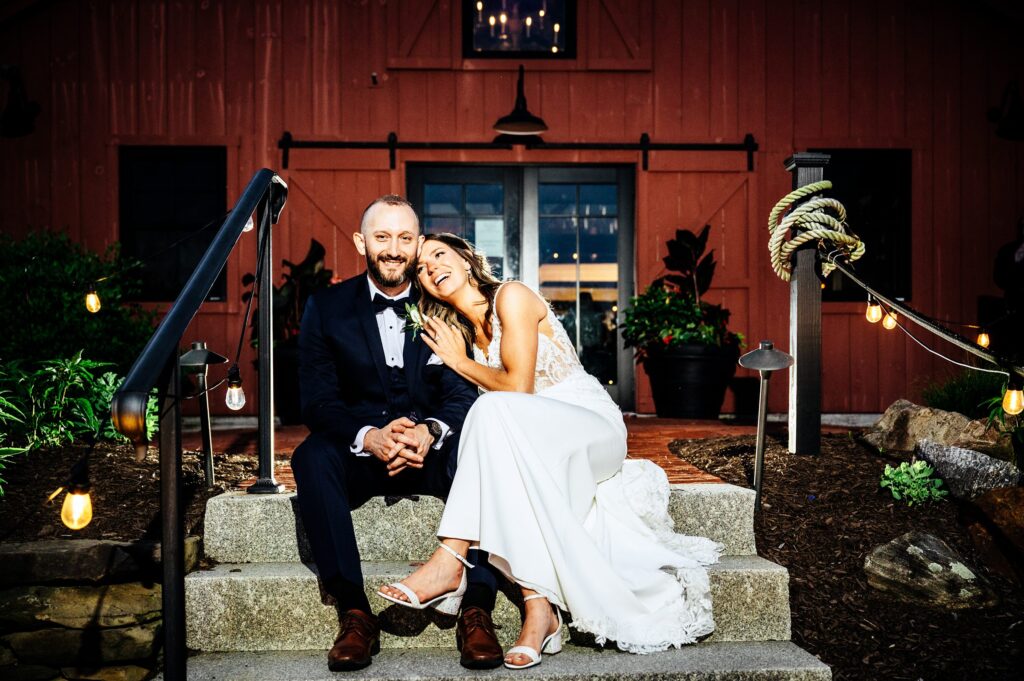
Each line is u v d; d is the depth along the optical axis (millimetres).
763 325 6906
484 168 7020
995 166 6949
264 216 2863
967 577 2781
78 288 4793
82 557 2412
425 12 6883
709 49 6949
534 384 2703
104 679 2393
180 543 1847
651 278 6902
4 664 2381
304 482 2400
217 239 2309
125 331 5062
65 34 6738
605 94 6926
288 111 6844
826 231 3678
